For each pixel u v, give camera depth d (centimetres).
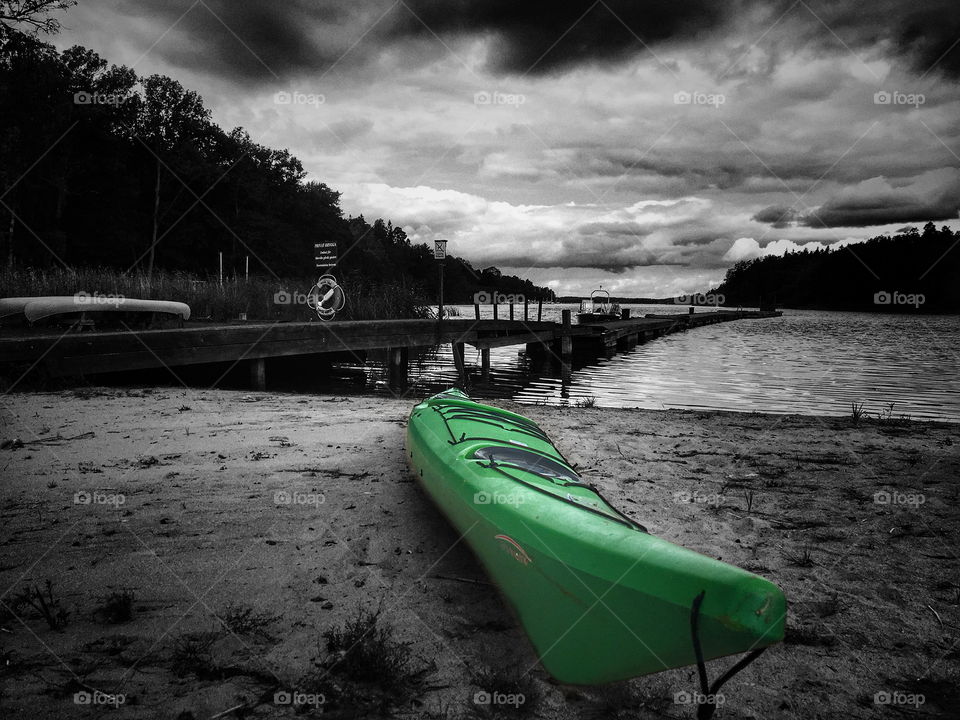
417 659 257
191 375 1326
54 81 3023
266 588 314
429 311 2323
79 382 959
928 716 230
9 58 2822
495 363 2016
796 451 640
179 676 239
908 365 1905
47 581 316
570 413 866
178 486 474
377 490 474
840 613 308
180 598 302
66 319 1179
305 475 511
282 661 250
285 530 391
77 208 3600
